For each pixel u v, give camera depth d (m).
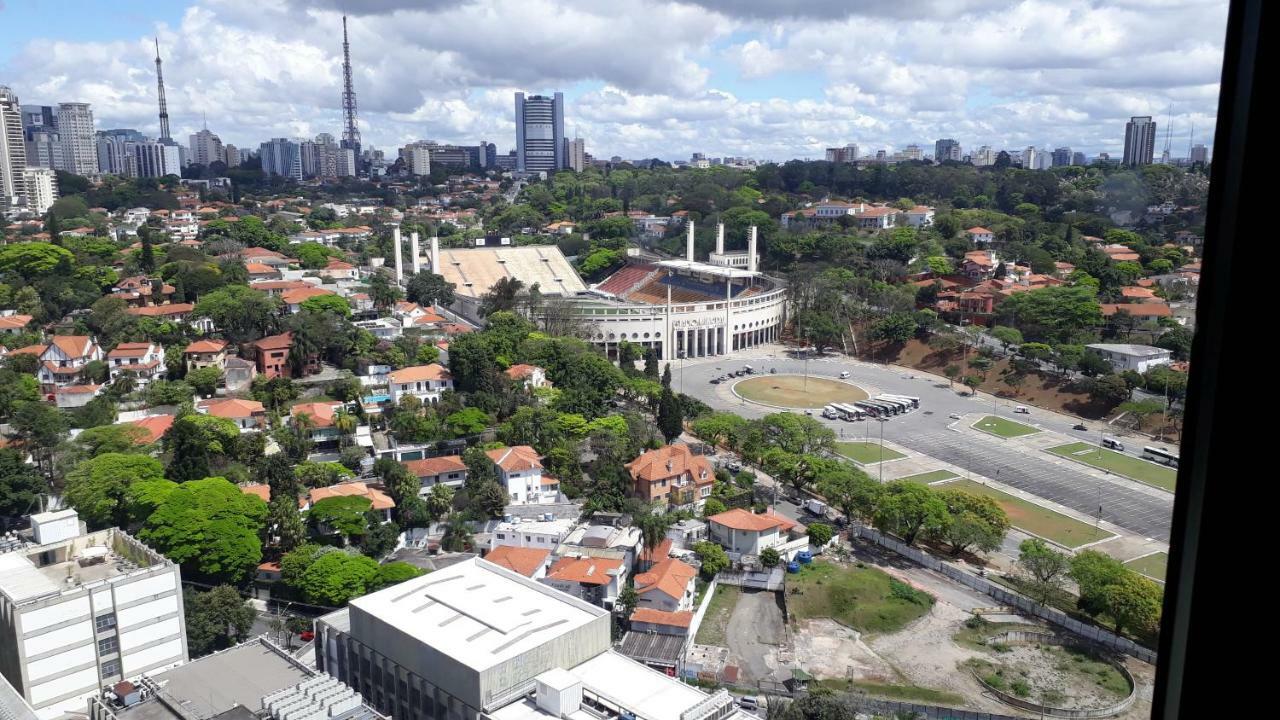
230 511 157.38
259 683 110.69
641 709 102.69
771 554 168.75
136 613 126.56
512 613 116.25
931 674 137.00
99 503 165.62
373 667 117.25
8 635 119.94
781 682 133.62
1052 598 158.25
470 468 189.75
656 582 150.12
